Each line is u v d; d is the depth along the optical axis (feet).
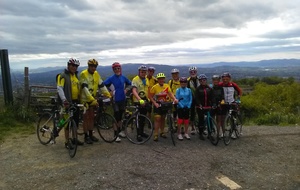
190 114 24.59
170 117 22.09
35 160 18.25
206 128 23.21
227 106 23.30
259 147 21.93
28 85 30.81
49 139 21.66
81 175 15.65
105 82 22.25
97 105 21.18
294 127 29.86
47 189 14.12
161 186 14.47
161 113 22.48
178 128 23.39
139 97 21.89
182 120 23.29
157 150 20.20
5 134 24.59
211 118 22.29
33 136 24.18
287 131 27.43
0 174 16.19
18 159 18.54
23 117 28.45
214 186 14.74
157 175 15.75
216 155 19.56
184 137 24.08
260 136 25.22
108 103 24.44
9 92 30.83
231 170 17.07
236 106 23.62
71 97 19.86
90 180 14.97
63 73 19.54
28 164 17.60
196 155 19.36
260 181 15.66
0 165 17.58
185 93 23.03
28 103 30.71
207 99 22.75
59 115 20.31
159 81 22.45
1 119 27.71
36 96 31.27
